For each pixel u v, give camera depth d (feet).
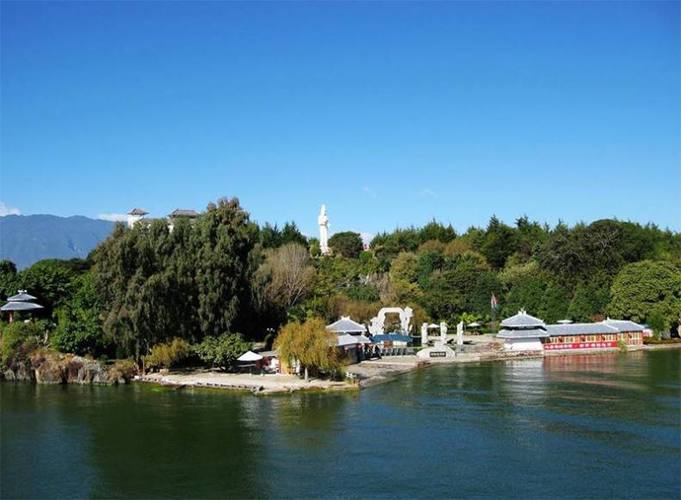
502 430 240.53
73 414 273.75
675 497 172.86
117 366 352.69
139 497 180.14
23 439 236.84
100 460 212.23
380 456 210.38
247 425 251.19
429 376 372.99
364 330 452.35
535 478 188.24
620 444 220.84
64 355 363.56
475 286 608.60
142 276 359.25
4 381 361.71
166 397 307.58
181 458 212.43
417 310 558.56
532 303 569.23
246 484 187.52
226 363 364.17
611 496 173.99
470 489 180.04
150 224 399.03
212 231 399.24
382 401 294.66
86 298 406.41
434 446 220.64
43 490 187.11
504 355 456.45
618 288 549.13
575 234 635.25
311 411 274.16
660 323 529.45
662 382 340.80
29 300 441.27
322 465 202.39
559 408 276.82
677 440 225.15
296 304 515.91
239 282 392.68
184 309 370.94
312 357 331.16
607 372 381.19
